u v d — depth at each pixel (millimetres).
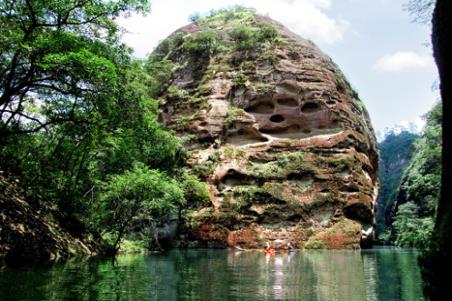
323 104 53469
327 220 46719
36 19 20812
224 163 49062
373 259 30078
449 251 8883
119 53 23469
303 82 54656
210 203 46312
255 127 52344
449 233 9062
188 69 60031
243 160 49531
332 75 57281
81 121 23500
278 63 55844
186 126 53188
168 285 15141
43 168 27812
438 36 11609
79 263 20766
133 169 30906
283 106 54156
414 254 36281
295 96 54125
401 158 121375
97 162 34188
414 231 49281
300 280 17391
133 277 16891
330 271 21203
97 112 22500
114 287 14070
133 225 39562
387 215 91875
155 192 28812
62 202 27438
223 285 15539
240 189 47000
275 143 51281
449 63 11227
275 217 45969
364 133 56875
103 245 28828
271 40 58375
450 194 11219
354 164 50250
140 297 12461
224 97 54719
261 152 50625
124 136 26531
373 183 57875
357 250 43875
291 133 53219
